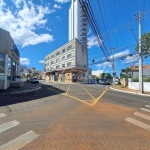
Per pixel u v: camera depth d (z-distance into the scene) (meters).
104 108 7.94
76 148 3.43
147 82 20.69
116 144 3.69
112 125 5.16
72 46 44.75
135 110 7.79
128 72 46.84
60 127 4.81
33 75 87.38
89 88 22.02
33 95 12.45
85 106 8.29
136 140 3.97
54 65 57.31
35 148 3.39
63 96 12.16
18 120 5.47
